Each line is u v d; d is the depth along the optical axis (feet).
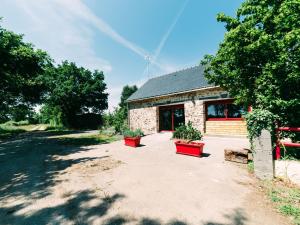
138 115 57.52
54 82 96.53
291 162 15.19
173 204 12.55
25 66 51.37
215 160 22.18
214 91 39.32
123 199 13.46
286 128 15.80
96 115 108.99
